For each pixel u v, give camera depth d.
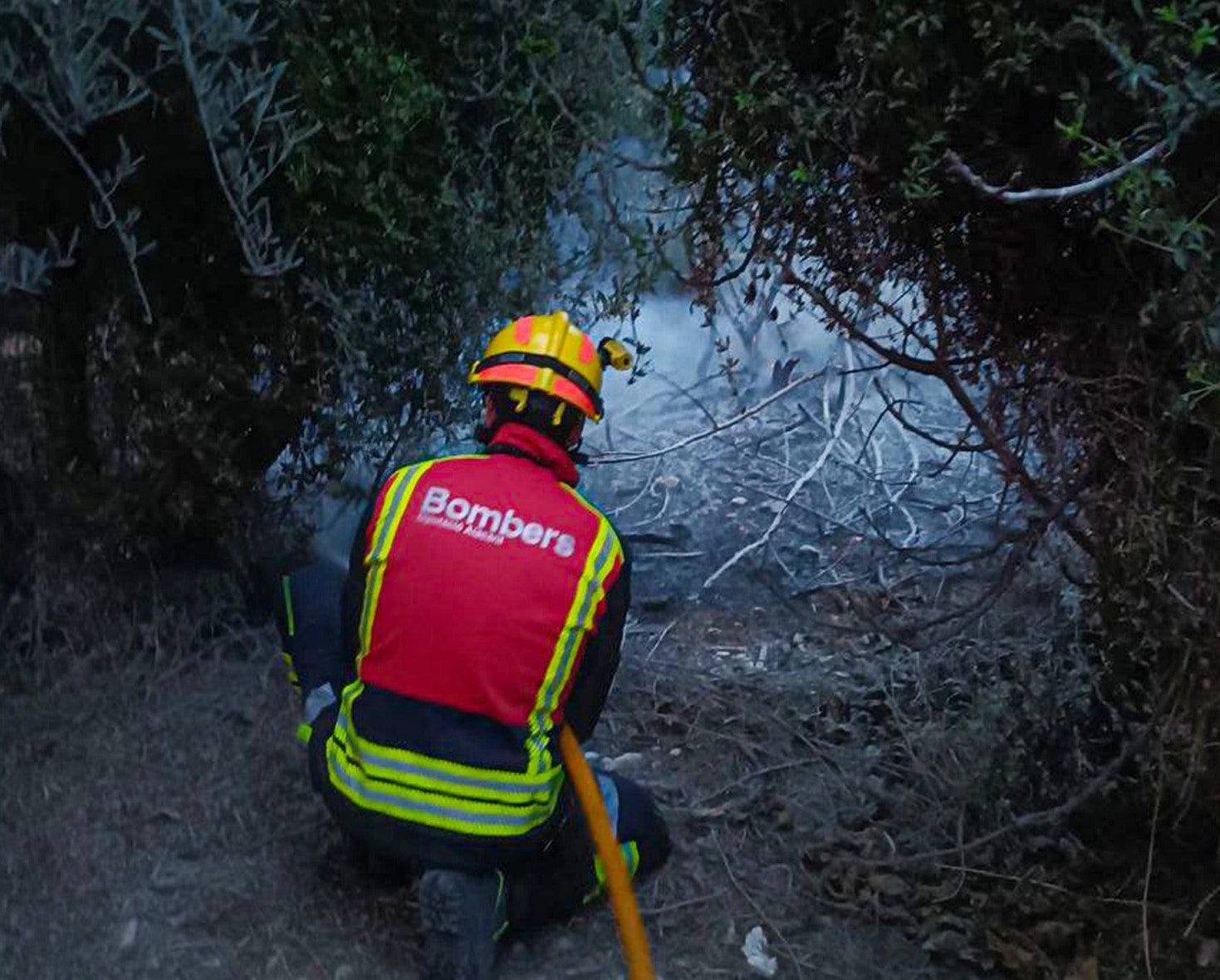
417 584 2.89
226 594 4.25
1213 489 2.78
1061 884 3.28
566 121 3.97
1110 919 3.17
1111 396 2.94
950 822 3.46
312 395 4.07
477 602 2.87
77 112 3.35
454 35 3.77
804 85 2.94
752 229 3.36
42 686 3.93
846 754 3.78
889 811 3.59
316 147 3.65
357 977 3.04
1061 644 3.84
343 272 3.85
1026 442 3.36
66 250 3.87
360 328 3.95
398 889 3.28
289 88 3.58
